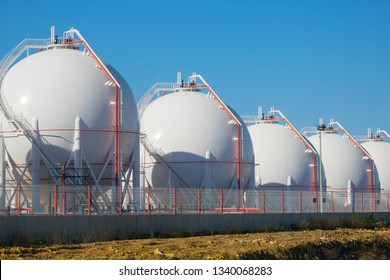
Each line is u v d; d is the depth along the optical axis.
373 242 61.38
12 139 73.44
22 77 74.69
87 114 73.75
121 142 76.19
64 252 47.62
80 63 75.94
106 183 75.56
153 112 91.56
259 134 107.88
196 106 90.38
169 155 88.69
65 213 62.75
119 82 78.12
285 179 105.25
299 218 80.25
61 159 73.19
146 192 75.25
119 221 62.47
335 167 117.62
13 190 67.06
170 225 66.44
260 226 74.81
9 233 54.59
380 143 139.25
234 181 89.56
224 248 50.88
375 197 112.31
